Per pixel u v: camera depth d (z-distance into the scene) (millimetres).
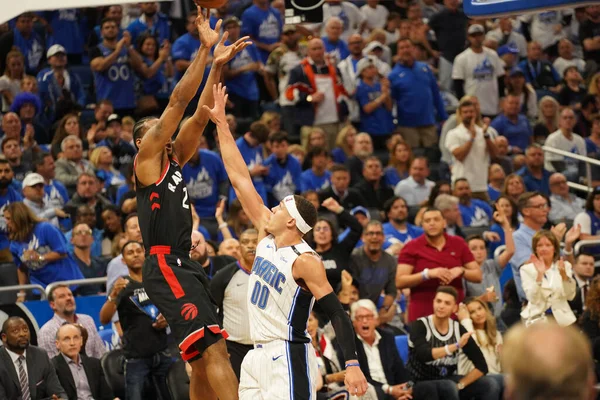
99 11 20703
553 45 23359
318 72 18969
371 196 17234
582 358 2916
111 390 11438
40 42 19812
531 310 12742
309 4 12391
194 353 7719
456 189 16922
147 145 7598
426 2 23547
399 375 11992
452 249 13008
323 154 17109
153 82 19344
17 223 13602
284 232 7633
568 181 19219
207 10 7734
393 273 13664
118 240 13844
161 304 7656
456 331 12148
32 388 10805
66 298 11992
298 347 7531
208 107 7902
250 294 7711
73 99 19156
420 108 19594
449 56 22000
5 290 12391
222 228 13961
